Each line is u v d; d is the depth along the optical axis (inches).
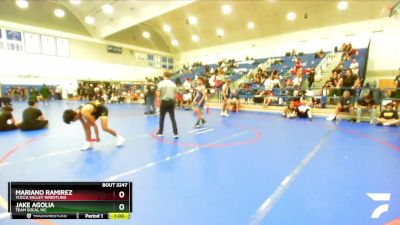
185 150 163.6
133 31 861.2
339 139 197.3
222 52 834.2
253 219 78.0
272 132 230.8
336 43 597.9
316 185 104.3
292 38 668.7
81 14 698.2
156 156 149.2
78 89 709.9
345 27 580.7
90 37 754.8
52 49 675.4
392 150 161.5
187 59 957.2
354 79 349.7
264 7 619.5
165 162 137.2
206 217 79.4
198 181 109.3
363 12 538.3
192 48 918.4
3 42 590.6
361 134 217.6
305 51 648.4
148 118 332.5
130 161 138.6
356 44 568.4
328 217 78.8
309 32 636.1
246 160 140.9
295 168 126.6
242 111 434.3
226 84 370.9
